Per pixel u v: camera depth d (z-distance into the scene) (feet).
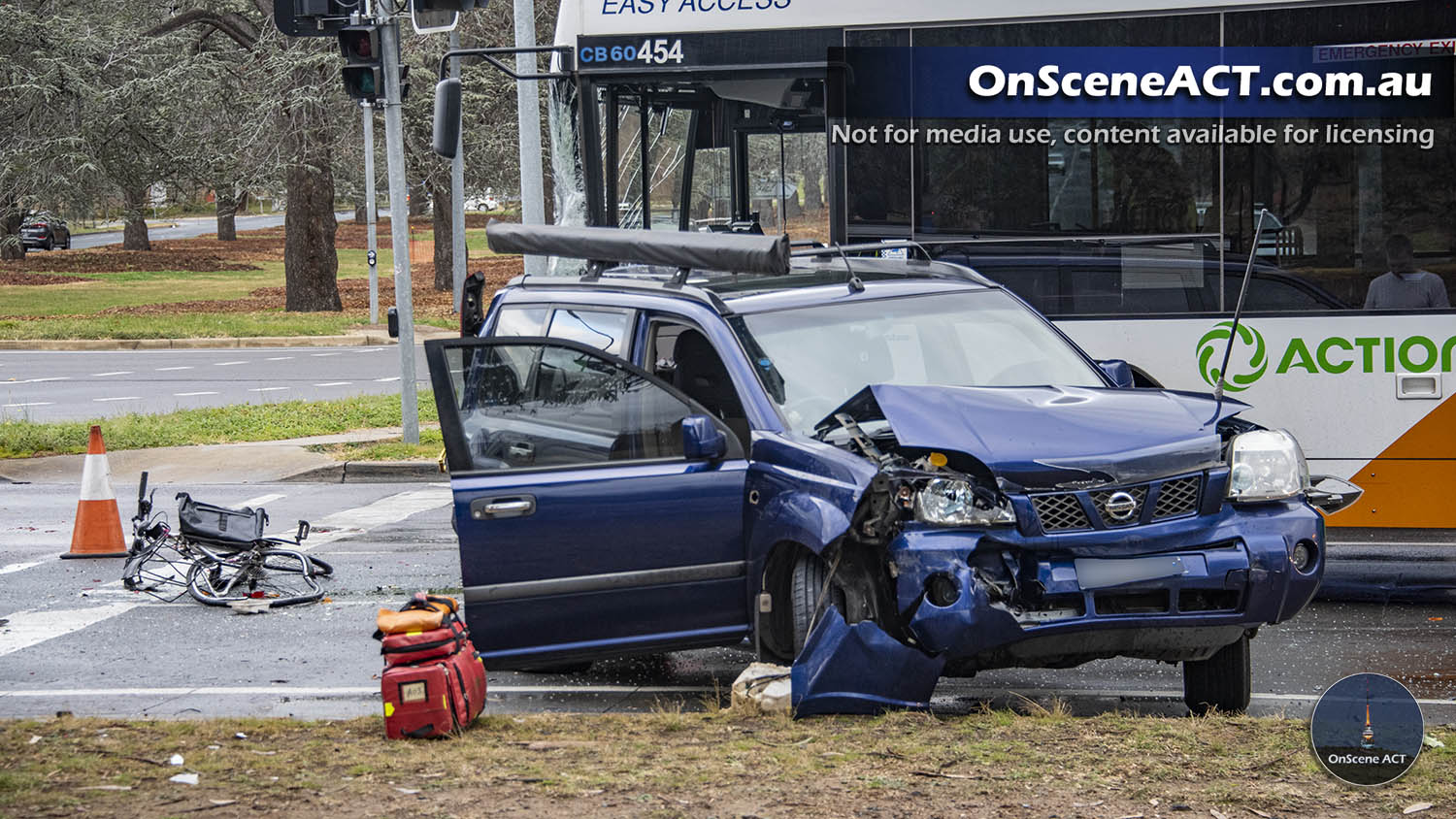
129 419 103.45
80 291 273.75
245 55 223.10
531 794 26.76
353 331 188.55
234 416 104.99
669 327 38.29
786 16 53.26
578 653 35.88
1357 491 42.63
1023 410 33.12
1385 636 43.24
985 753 28.81
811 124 54.19
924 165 51.67
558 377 36.09
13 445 92.17
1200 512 31.68
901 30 51.78
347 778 27.94
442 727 31.37
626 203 57.06
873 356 37.52
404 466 85.30
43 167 209.46
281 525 68.69
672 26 54.75
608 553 35.37
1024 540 31.01
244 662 43.24
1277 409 49.19
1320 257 48.78
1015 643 31.01
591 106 56.59
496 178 230.07
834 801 26.07
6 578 57.21
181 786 27.45
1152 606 31.45
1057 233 50.55
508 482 35.60
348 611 50.24
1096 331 50.24
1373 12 48.34
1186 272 49.70
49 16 211.20
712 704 36.73
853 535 31.78
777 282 40.68
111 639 46.57
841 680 32.09
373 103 85.15
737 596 34.99
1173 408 33.96
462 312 51.26
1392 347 48.52
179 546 54.90
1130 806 25.61
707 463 35.09
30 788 27.37
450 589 53.52
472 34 209.05
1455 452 48.21
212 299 254.88
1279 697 36.47
